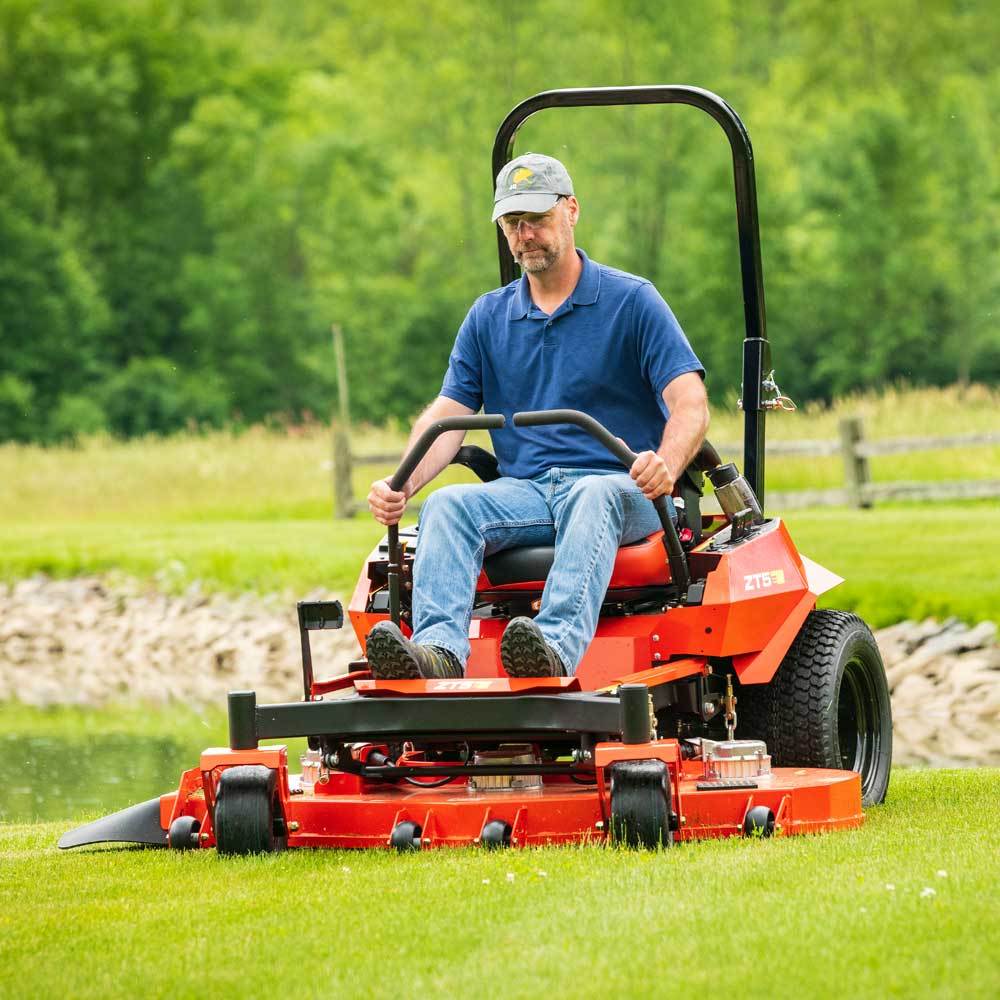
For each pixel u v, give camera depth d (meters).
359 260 154.88
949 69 150.38
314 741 15.58
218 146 164.50
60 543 62.56
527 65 146.00
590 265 16.42
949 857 12.79
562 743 15.13
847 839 13.84
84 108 167.38
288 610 50.59
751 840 13.84
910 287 132.62
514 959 10.23
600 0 138.62
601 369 16.20
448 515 15.02
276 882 12.91
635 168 134.75
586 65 140.88
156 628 51.62
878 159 133.12
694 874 12.27
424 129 153.12
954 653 36.66
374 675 14.20
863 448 58.34
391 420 93.38
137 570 57.28
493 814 14.20
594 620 14.54
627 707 13.48
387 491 14.95
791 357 136.50
